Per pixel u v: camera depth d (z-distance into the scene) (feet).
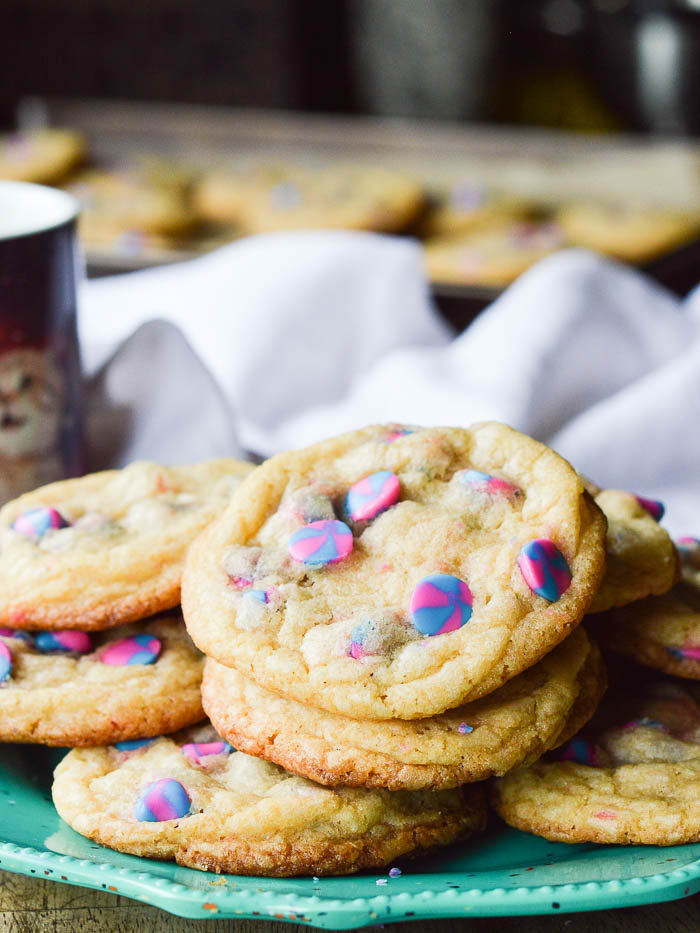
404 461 1.42
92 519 1.49
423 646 1.31
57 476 1.73
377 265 2.26
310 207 3.50
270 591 1.34
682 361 2.01
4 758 1.42
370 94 4.69
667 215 3.44
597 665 1.41
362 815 1.32
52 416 1.71
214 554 1.38
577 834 1.34
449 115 4.64
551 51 4.26
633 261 3.27
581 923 1.34
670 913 1.35
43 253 1.66
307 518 1.38
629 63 3.74
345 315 2.22
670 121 3.68
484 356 2.07
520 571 1.34
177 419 1.87
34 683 1.41
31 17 4.42
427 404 1.98
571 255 2.27
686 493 1.95
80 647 1.44
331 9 4.55
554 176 3.59
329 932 1.33
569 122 4.25
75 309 1.74
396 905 1.26
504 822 1.37
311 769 1.30
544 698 1.34
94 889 1.37
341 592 1.35
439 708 1.30
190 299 2.20
